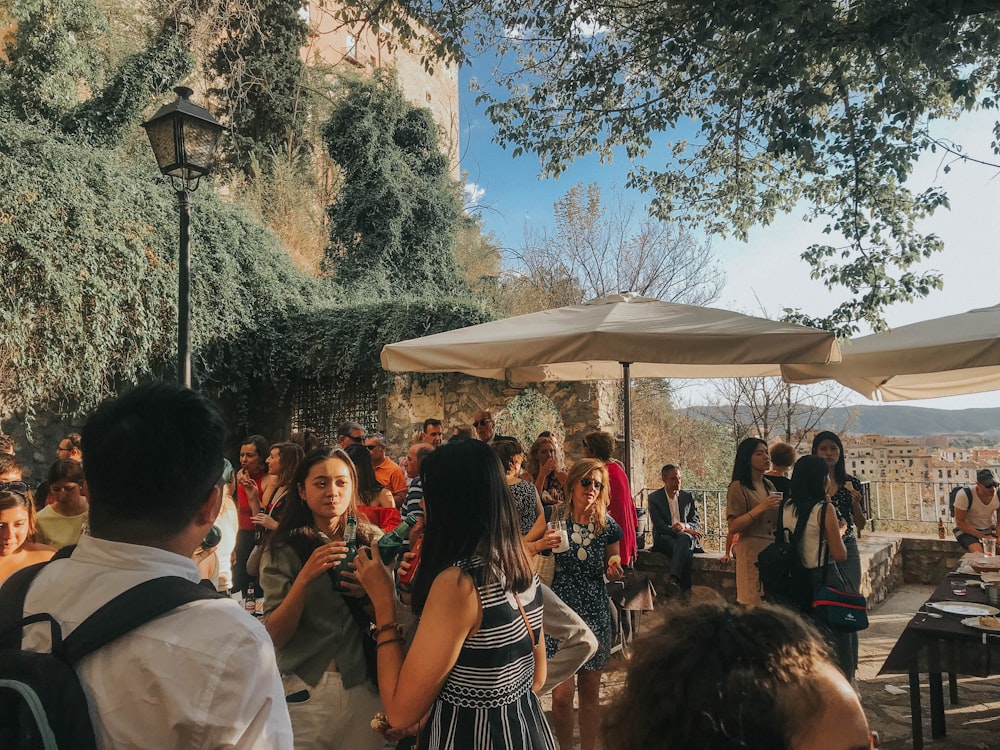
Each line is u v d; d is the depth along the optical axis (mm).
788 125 5488
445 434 10203
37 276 8680
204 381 10617
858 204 6512
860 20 4863
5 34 11141
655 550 6621
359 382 10984
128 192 9617
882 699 4707
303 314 11391
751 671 746
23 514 3037
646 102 7141
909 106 5859
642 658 838
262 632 1150
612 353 4273
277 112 16203
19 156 8688
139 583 1119
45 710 979
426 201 15914
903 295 6527
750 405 15367
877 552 7305
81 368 9102
